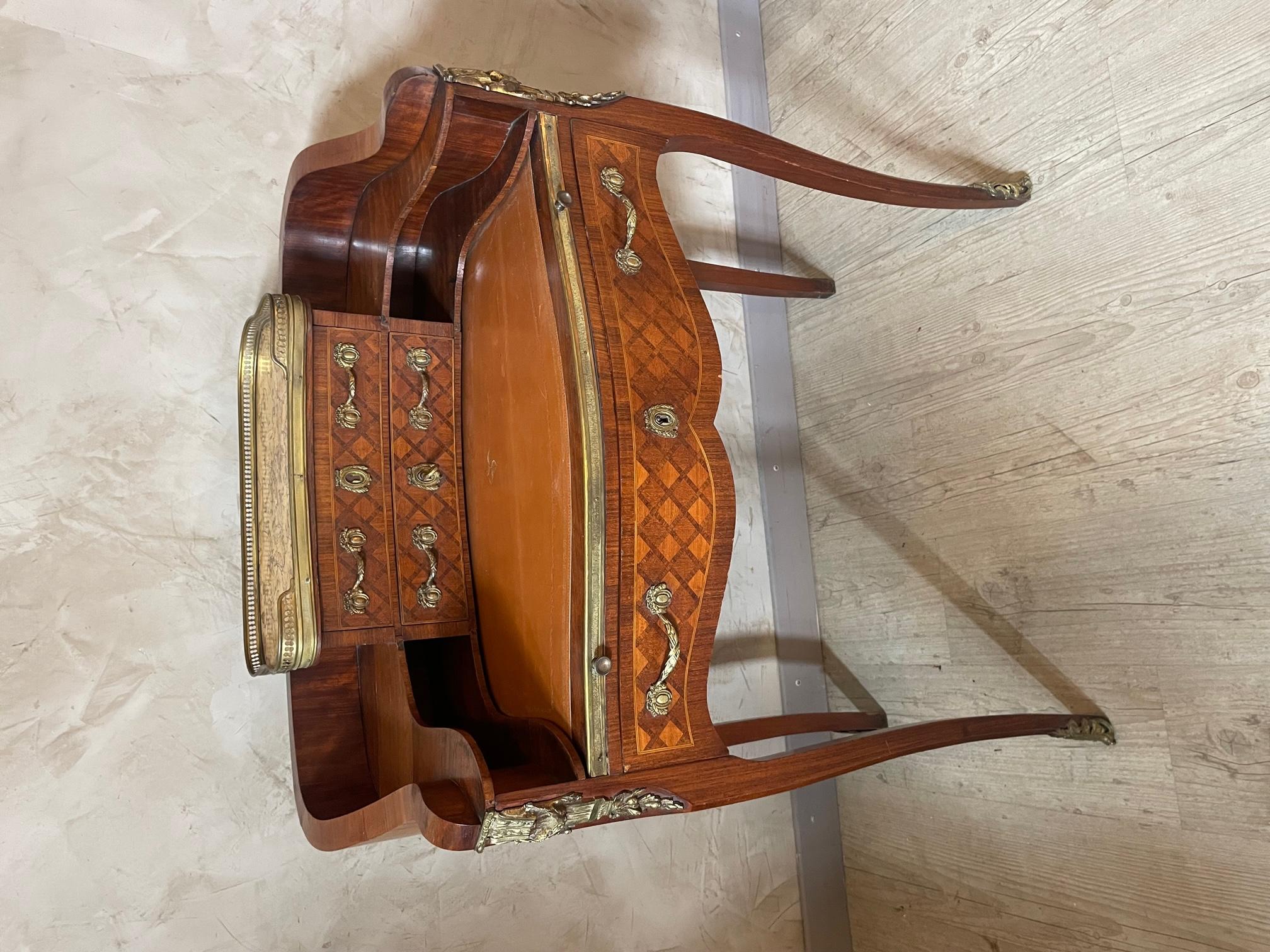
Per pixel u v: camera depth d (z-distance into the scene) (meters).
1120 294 1.07
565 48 1.44
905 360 1.36
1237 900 0.96
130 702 1.00
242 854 1.03
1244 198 0.95
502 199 0.91
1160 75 1.03
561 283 0.81
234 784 1.04
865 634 1.44
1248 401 0.95
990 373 1.23
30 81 1.04
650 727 0.80
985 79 1.23
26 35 1.04
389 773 0.95
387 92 0.82
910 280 1.35
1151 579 1.04
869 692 1.43
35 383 1.00
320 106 1.21
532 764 0.85
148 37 1.11
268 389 0.87
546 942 1.20
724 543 0.84
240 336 1.11
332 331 0.94
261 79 1.17
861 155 1.42
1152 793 1.04
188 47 1.13
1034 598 1.17
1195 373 1.00
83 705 0.98
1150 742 1.04
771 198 1.60
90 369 1.03
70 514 1.00
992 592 1.23
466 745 0.74
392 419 0.97
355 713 1.04
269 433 0.87
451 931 1.14
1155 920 1.03
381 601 0.94
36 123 1.04
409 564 0.96
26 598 0.97
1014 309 1.20
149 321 1.07
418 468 0.98
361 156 0.90
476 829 0.71
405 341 0.98
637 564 0.79
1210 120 0.98
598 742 0.77
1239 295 0.96
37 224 1.02
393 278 1.08
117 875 0.97
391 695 0.95
